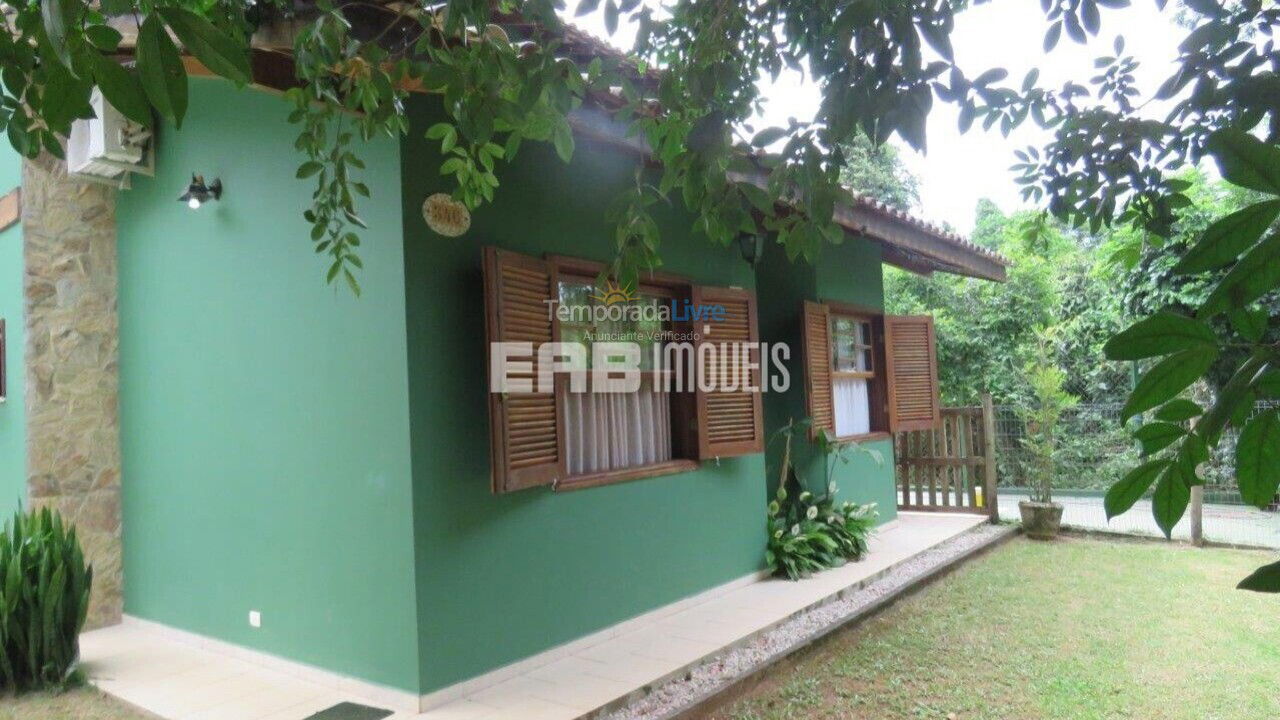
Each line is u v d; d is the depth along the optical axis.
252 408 4.23
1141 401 0.85
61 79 1.10
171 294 4.78
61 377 5.00
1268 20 1.67
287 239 4.06
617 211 2.04
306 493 3.93
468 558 3.69
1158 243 2.82
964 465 8.53
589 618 4.30
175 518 4.71
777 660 4.06
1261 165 0.72
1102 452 8.54
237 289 4.34
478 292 3.87
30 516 4.15
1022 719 3.43
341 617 3.76
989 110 2.59
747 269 5.73
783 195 1.93
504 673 3.80
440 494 3.60
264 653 4.13
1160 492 0.94
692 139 1.75
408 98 3.60
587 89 2.33
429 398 3.59
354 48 2.21
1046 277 11.87
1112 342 0.82
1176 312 0.80
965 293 12.45
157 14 0.92
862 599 5.35
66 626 3.98
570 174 4.43
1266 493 0.86
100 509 5.06
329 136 3.82
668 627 4.60
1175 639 4.47
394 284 3.57
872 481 7.42
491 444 3.63
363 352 3.69
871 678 3.96
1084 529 8.09
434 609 3.52
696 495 5.17
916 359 7.95
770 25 2.07
